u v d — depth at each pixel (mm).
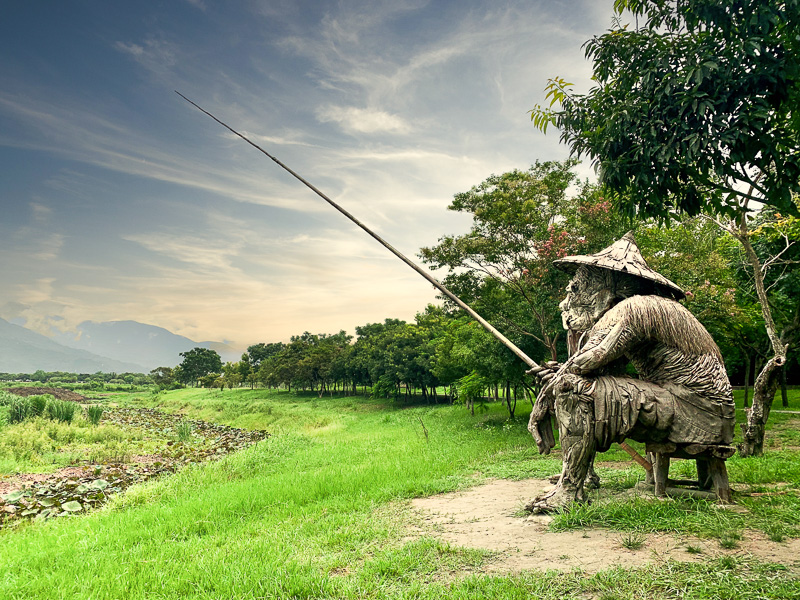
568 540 4043
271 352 90000
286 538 4953
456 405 29656
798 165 4949
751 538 3639
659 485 5172
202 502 6973
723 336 14305
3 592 4012
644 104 5121
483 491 6703
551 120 6555
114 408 43312
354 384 53250
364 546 4484
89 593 3826
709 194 5887
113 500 8828
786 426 11852
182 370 105750
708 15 4617
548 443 5547
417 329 41625
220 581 3736
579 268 5676
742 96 4680
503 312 15633
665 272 12359
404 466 8898
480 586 3209
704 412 4824
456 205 14727
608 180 5562
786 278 10781
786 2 4281
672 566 3160
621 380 5035
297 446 14164
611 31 5602
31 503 9125
